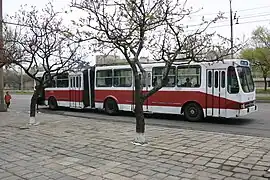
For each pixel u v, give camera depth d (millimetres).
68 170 6094
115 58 15594
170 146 7949
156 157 6918
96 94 17781
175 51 8414
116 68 16672
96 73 17781
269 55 34375
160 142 8461
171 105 14422
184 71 14000
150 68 15039
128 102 16203
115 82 16797
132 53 8477
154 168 6109
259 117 15094
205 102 13375
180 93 14125
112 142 8586
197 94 13594
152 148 7762
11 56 12867
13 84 83000
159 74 14781
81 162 6648
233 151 7332
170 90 14453
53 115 16719
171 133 9992
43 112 19172
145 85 15109
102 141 8750
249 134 10094
